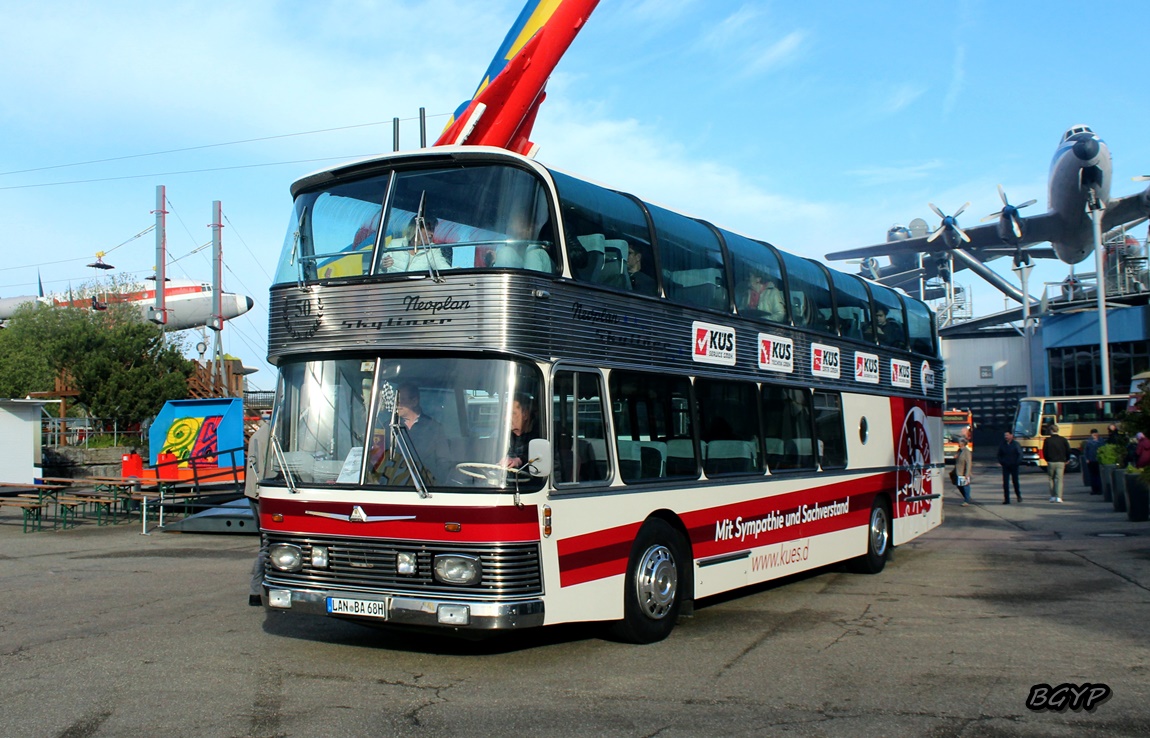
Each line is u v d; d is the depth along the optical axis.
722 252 10.41
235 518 17.78
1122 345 52.75
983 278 71.25
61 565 13.91
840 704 6.46
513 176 7.71
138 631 8.97
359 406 7.52
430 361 7.40
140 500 21.58
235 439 21.78
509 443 7.14
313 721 6.07
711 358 9.88
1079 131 52.19
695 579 9.17
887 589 11.69
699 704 6.46
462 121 13.66
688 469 9.25
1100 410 41.84
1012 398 63.97
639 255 8.93
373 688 6.88
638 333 8.72
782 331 11.41
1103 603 10.29
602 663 7.66
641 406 8.67
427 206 7.78
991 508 23.86
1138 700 6.51
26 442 26.81
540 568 7.21
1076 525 18.94
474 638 7.20
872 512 13.30
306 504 7.51
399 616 7.06
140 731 5.87
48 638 8.69
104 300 50.34
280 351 7.97
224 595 11.00
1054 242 58.12
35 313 48.66
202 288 63.88
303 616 9.66
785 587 11.94
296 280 8.02
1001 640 8.48
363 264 7.78
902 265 76.25
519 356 7.31
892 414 14.45
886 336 14.68
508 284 7.33
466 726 5.96
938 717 6.15
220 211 41.59
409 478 7.18
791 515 11.10
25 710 6.33
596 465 7.98
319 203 8.24
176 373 36.75
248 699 6.59
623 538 8.19
